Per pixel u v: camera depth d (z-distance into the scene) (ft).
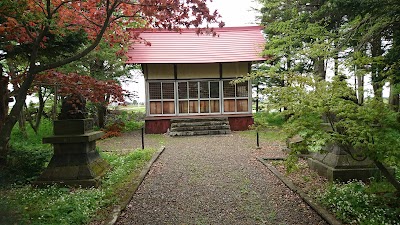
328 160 21.39
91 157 22.07
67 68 36.47
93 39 23.61
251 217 15.58
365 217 13.91
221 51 54.85
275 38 41.27
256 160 28.89
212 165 27.48
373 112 13.55
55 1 18.71
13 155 23.06
